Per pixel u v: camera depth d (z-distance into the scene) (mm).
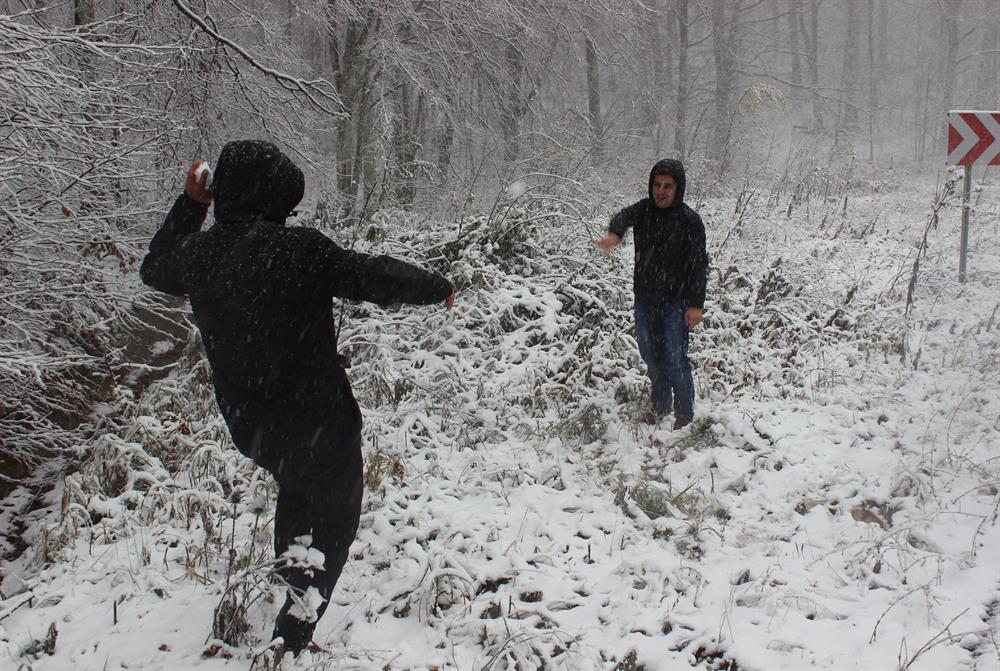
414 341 6547
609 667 3018
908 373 6105
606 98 19219
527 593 3520
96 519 4543
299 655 3033
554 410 5684
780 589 3418
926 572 3527
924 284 8562
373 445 5051
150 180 7137
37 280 6043
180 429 5500
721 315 6859
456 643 3230
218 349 2879
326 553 3090
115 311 7008
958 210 13750
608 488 4602
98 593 3670
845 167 22172
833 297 8047
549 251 8008
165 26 9336
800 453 4863
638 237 5258
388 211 10078
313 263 2824
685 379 5285
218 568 3814
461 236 7719
